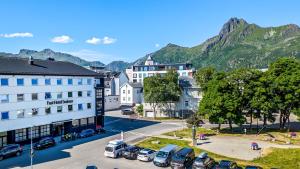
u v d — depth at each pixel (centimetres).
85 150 5666
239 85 7419
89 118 8019
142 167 4556
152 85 10131
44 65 7269
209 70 10125
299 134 7206
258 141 6506
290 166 4603
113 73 17950
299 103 7212
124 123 9144
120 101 13700
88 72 8044
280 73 7431
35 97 6519
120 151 5203
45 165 4669
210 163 4438
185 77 11088
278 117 9894
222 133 7400
